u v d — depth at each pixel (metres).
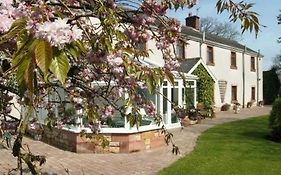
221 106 28.67
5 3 1.29
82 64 2.30
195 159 9.77
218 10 2.38
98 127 3.68
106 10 1.86
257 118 22.16
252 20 2.31
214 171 8.39
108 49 1.86
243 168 8.70
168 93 15.83
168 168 8.73
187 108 3.06
